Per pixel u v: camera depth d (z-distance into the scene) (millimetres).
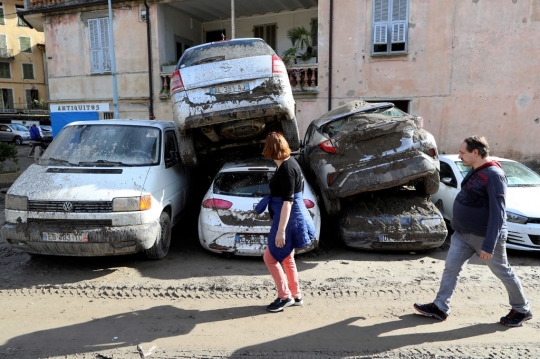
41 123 31875
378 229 5586
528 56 11727
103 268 5094
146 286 4520
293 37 14547
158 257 5375
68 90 15891
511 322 3568
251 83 5500
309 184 6191
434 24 12156
